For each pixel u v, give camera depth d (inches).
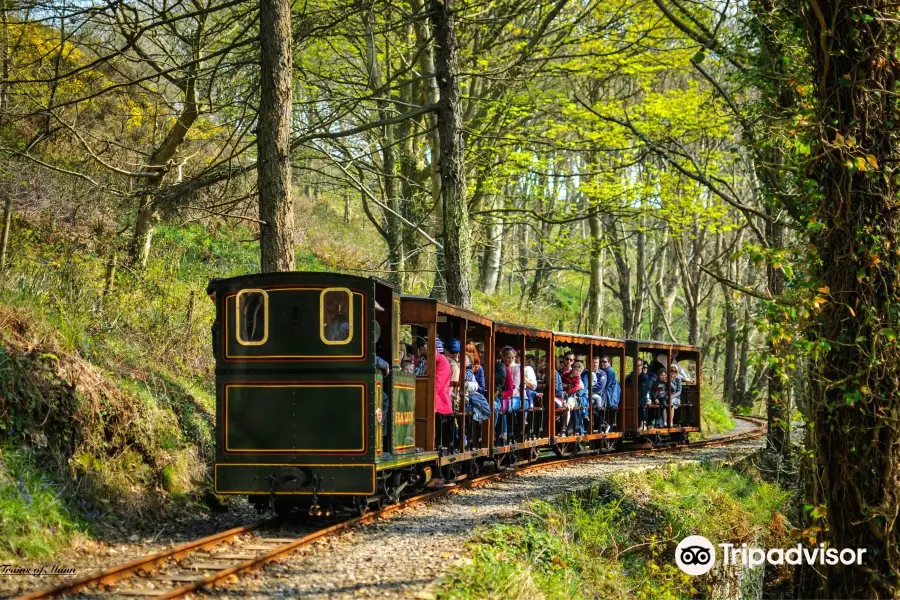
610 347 912.3
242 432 431.5
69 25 555.8
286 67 514.6
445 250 709.9
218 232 924.6
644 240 1590.8
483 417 616.4
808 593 453.1
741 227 1066.7
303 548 373.1
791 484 800.9
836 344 402.6
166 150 667.4
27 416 403.9
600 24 922.1
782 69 549.0
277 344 432.5
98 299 552.7
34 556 339.6
